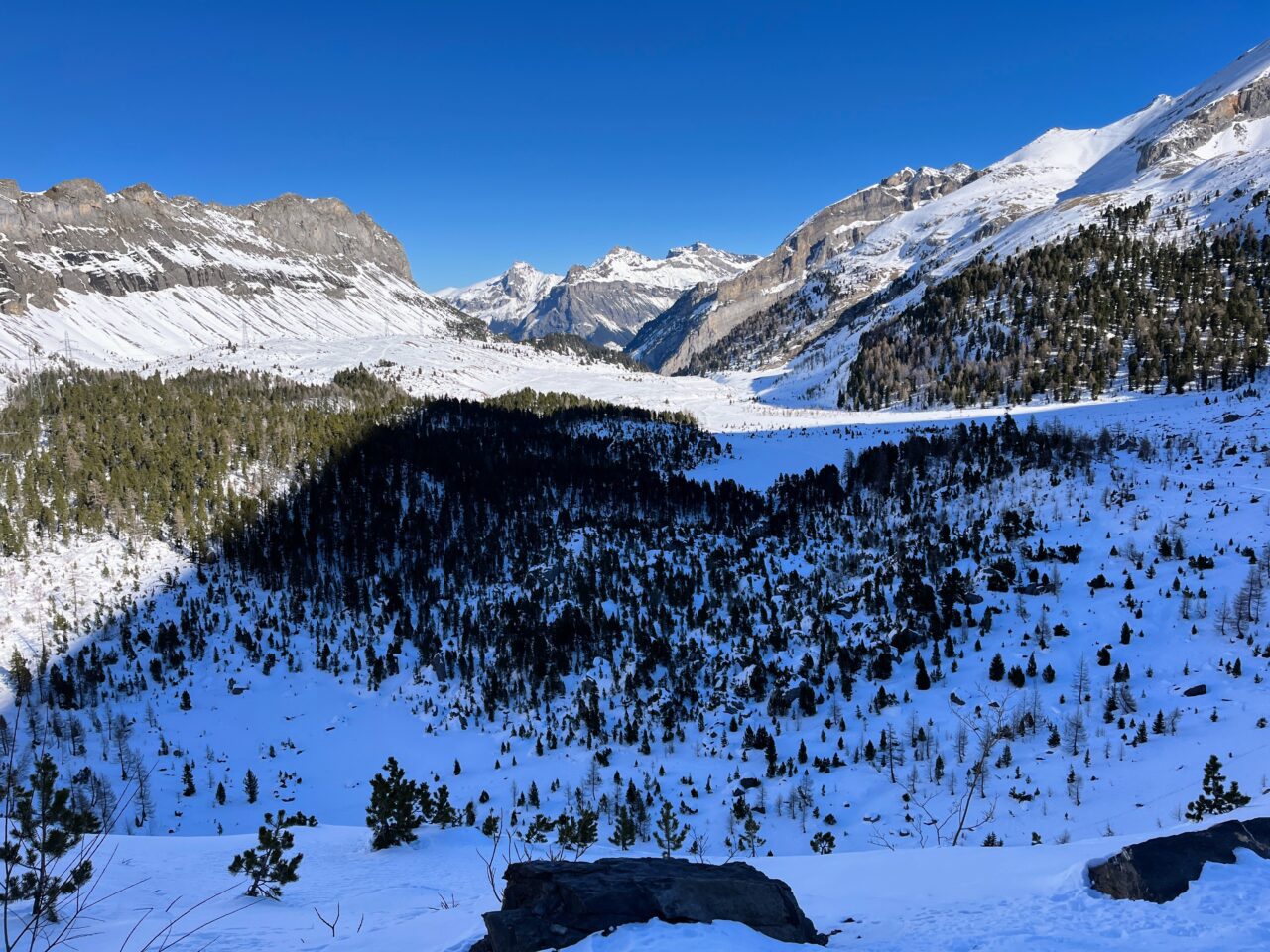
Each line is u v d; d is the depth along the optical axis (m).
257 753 138.25
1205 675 91.31
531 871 19.66
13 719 138.12
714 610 156.62
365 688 158.00
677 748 118.56
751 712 122.00
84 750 130.75
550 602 173.00
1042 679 101.25
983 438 198.00
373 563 195.00
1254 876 20.19
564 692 146.12
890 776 91.81
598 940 16.19
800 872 32.06
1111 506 139.62
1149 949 16.64
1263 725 77.69
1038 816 73.44
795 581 158.12
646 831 87.94
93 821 22.67
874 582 142.25
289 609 181.00
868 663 121.06
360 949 20.48
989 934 18.58
